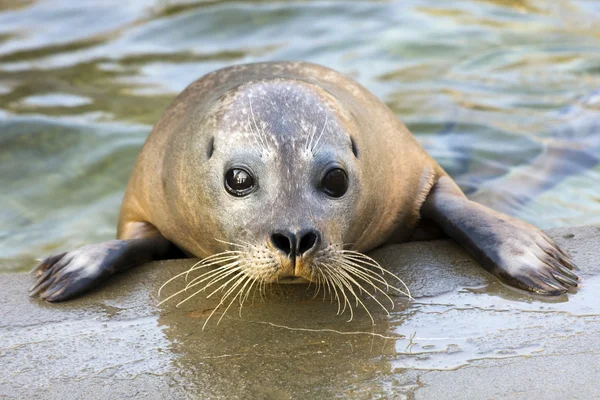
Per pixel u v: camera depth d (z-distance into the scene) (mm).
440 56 20109
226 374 7668
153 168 11195
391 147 11094
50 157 16391
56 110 17984
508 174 14852
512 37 21062
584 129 16531
